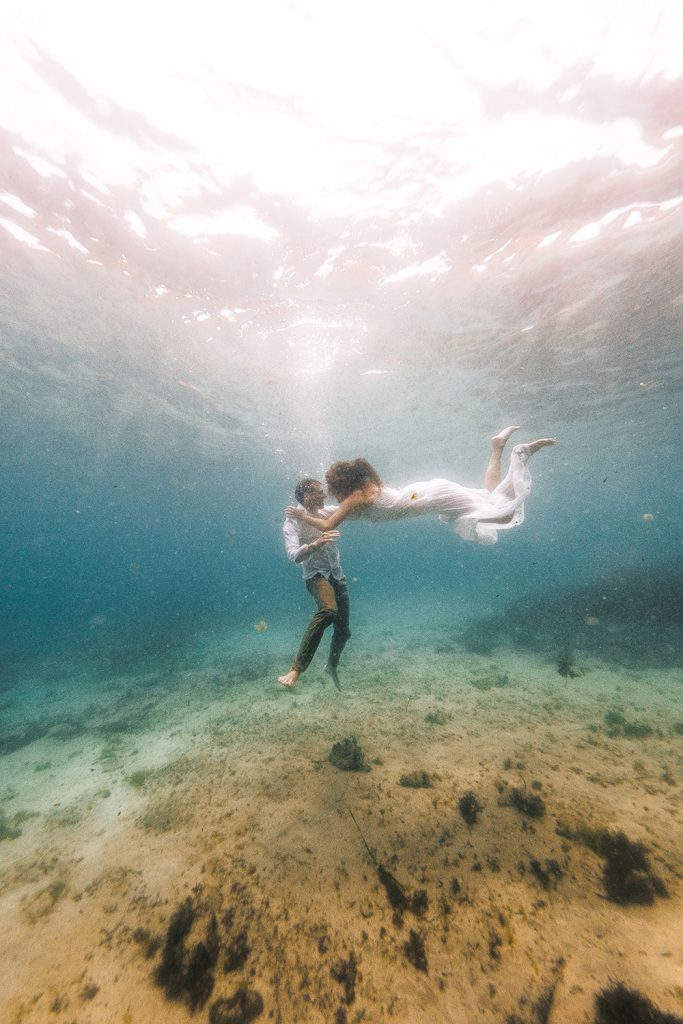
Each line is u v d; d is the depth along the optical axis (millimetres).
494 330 11547
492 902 3084
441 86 5297
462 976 2584
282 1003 2537
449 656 13055
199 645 18438
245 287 9172
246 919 3145
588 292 9977
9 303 10234
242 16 4562
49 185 6789
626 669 10430
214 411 17953
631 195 7055
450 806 4293
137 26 4688
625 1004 2246
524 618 16000
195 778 5766
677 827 3840
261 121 5672
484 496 4184
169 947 2959
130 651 18516
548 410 19875
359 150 6082
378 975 2652
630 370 15312
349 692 9594
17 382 15523
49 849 4590
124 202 7090
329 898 3275
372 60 5000
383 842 3848
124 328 11273
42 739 9516
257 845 4004
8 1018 2547
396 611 25234
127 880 3760
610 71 5219
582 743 5922
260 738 7023
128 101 5496
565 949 2648
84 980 2768
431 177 6551
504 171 6512
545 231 7801
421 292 9469
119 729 9195
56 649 21719
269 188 6691
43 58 5031
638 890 3061
